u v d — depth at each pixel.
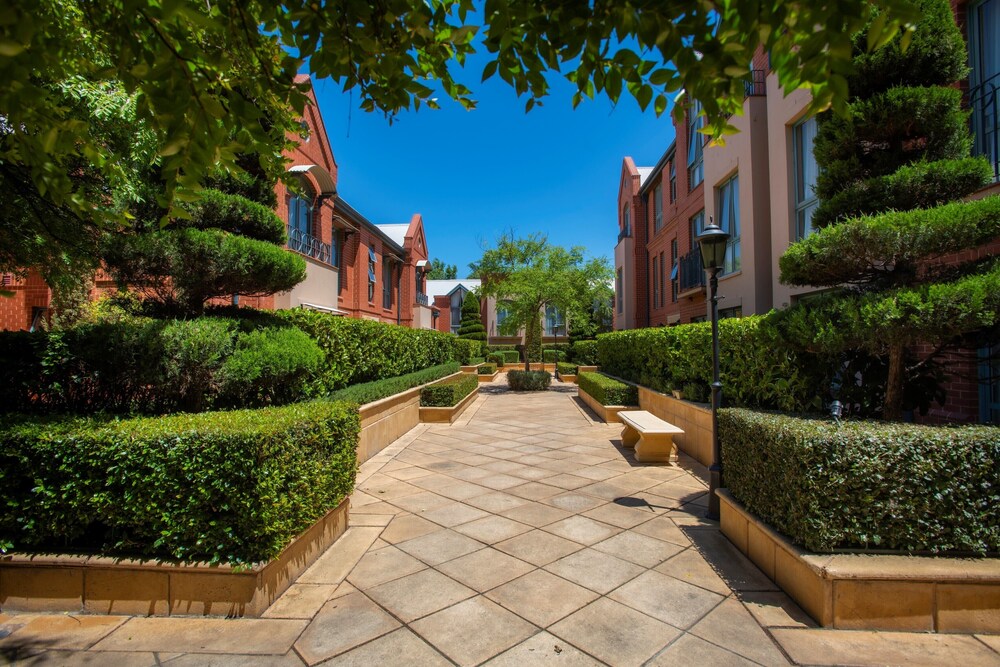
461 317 33.72
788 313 4.10
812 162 7.57
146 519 2.90
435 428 9.67
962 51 3.94
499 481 5.70
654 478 5.80
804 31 1.61
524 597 3.04
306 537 3.46
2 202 3.82
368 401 7.13
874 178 3.96
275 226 5.45
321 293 11.35
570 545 3.82
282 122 3.26
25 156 2.45
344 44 2.11
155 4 1.80
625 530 4.12
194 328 4.22
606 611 2.87
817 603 2.71
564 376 22.47
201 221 4.93
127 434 2.95
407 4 1.92
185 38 1.95
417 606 2.94
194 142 2.03
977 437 2.83
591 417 11.13
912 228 3.28
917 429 3.07
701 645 2.53
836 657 2.42
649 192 18.69
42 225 4.05
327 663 2.41
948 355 4.72
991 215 3.13
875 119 3.92
